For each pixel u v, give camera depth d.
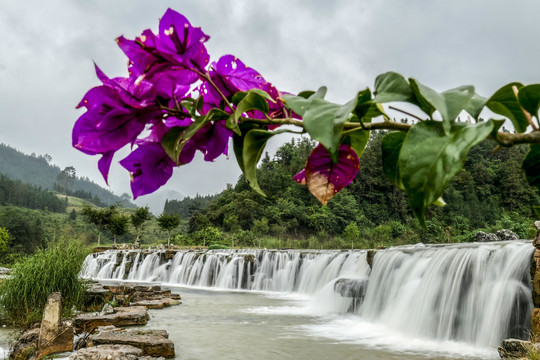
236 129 0.67
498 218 83.31
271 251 27.52
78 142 0.66
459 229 74.88
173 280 29.73
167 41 0.67
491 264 10.73
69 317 10.88
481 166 92.81
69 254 12.03
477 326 10.27
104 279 32.00
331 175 0.76
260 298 19.86
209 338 9.66
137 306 13.31
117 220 47.31
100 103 0.67
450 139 0.51
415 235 68.19
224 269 27.52
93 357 6.74
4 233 43.12
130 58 0.67
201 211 84.69
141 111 0.68
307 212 76.31
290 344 9.34
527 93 0.60
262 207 75.75
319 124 0.56
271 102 0.77
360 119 0.63
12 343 8.68
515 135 0.56
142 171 0.77
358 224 75.81
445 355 8.76
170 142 0.69
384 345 9.56
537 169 0.73
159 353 7.77
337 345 9.40
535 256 8.21
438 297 11.52
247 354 8.38
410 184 0.51
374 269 15.73
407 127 0.62
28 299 10.77
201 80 0.75
